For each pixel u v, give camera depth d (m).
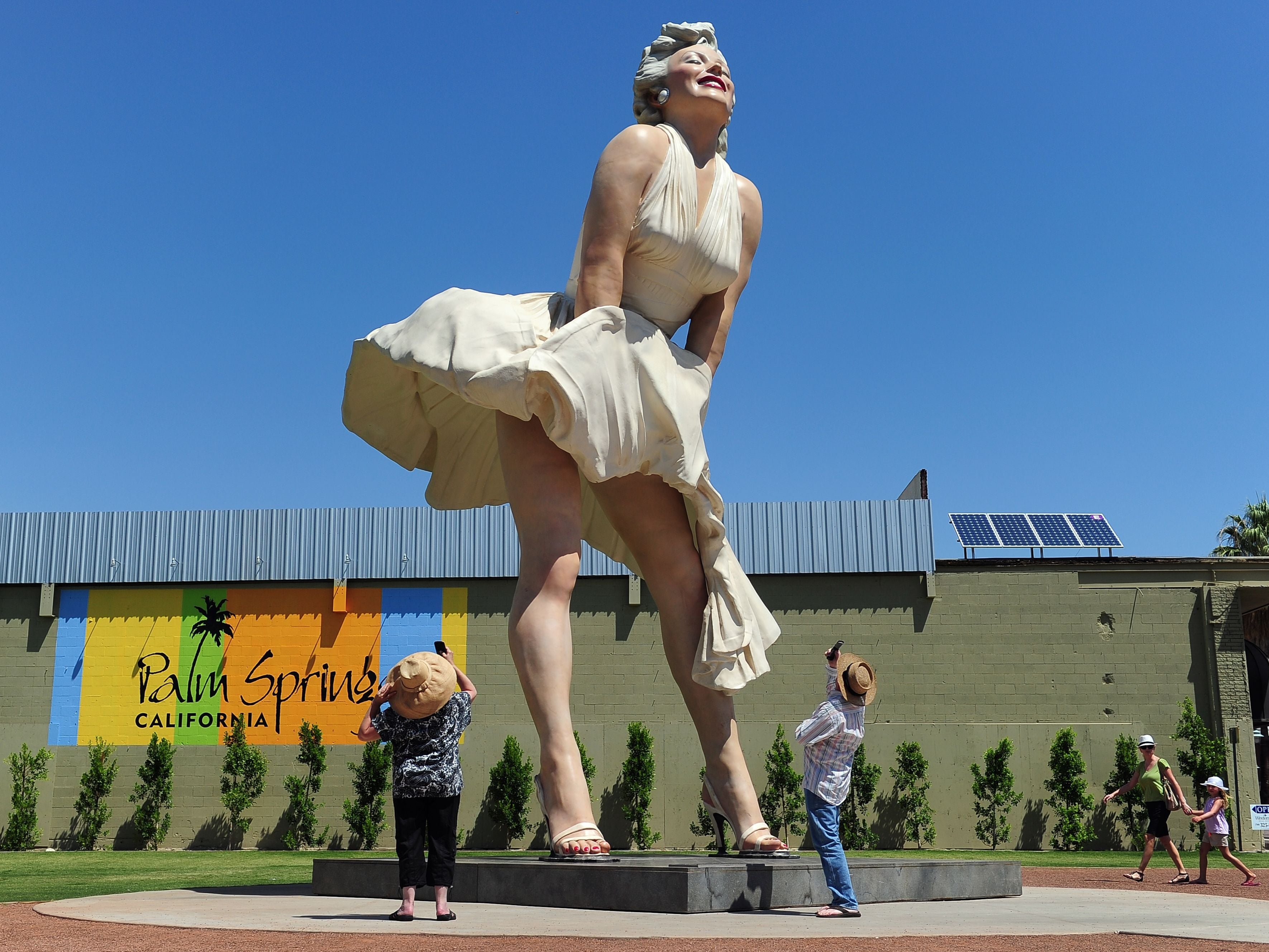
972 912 7.79
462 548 26.00
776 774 24.39
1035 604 25.34
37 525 26.59
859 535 25.73
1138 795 24.08
